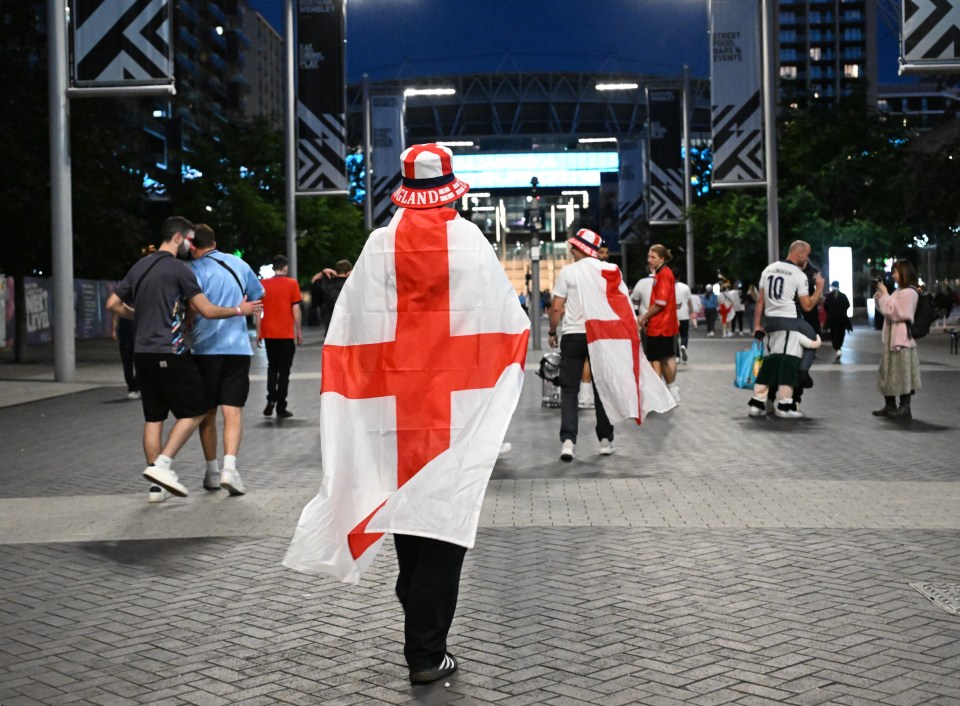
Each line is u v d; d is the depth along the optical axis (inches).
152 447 338.0
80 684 181.0
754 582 236.7
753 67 1088.2
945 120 1905.8
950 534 282.4
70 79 796.0
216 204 1800.0
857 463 408.5
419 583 177.2
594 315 417.4
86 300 1854.1
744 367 579.8
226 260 358.9
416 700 171.0
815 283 568.1
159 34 784.9
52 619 218.7
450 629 206.7
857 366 924.0
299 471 406.9
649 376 425.7
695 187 2271.2
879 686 173.0
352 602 229.1
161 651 197.8
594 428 530.6
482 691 174.2
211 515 320.8
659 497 337.4
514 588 234.7
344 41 1217.4
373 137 1752.0
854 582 235.9
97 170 1216.2
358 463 179.6
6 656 196.1
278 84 6801.2
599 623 209.0
